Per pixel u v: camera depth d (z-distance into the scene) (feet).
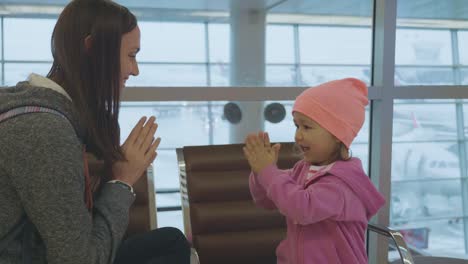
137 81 7.77
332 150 4.54
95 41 2.88
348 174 4.39
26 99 2.65
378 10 8.49
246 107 9.18
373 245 9.24
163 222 7.55
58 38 2.93
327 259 4.39
